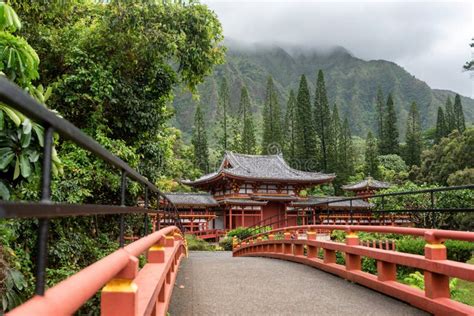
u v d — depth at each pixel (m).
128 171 2.29
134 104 9.13
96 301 5.62
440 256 4.47
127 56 8.88
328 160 58.31
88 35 8.32
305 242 9.07
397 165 62.88
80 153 7.54
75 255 6.81
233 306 4.95
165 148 11.17
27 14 7.63
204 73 9.65
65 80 7.86
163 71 9.80
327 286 6.20
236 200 33.69
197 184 37.66
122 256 1.99
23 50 3.18
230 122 67.00
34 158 2.67
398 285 5.29
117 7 8.00
